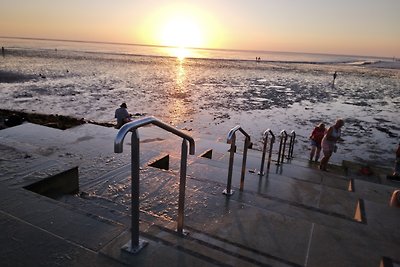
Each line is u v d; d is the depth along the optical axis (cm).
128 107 1928
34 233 263
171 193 407
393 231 351
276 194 497
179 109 1938
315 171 752
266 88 3212
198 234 296
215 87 3105
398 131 1633
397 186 799
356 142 1398
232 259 253
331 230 327
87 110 1792
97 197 395
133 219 246
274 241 304
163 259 242
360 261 280
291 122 1733
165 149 689
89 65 5066
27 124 696
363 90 3488
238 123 1641
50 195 374
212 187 439
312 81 4219
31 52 7894
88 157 520
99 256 240
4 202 308
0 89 2395
